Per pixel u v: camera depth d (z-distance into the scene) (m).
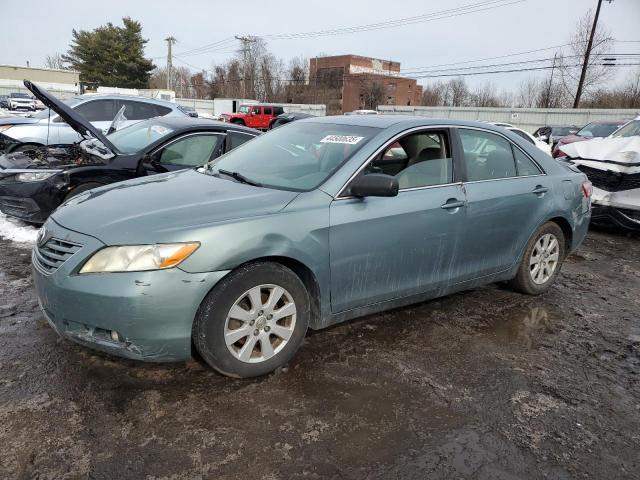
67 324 2.78
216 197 3.13
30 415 2.59
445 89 71.50
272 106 36.91
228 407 2.74
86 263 2.68
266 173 3.59
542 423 2.76
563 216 4.55
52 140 9.66
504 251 4.20
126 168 5.84
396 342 3.61
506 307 4.38
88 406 2.69
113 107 10.30
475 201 3.85
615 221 7.11
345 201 3.23
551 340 3.79
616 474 2.40
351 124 3.84
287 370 3.14
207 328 2.77
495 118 38.41
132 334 2.64
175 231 2.69
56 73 60.72
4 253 5.25
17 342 3.33
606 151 7.36
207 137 6.32
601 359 3.54
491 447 2.54
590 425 2.77
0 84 56.66
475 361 3.40
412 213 3.48
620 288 5.11
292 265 3.12
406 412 2.79
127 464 2.29
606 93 44.34
